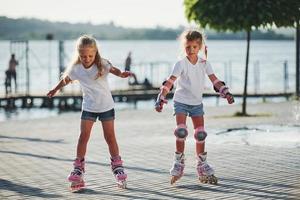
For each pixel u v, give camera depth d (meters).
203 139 7.19
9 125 16.31
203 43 7.18
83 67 6.99
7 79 30.48
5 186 7.28
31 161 9.37
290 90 31.73
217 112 19.34
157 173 8.00
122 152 10.05
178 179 7.33
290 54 143.75
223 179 7.44
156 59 103.75
